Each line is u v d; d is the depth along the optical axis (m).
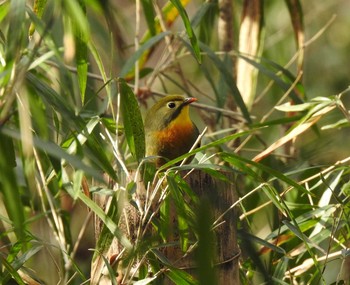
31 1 8.13
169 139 8.83
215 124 11.17
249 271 8.40
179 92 14.02
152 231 7.06
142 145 7.07
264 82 13.15
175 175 6.89
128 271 6.82
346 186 7.98
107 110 9.69
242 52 10.46
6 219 7.66
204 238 5.75
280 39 13.09
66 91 8.03
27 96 6.20
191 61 14.16
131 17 14.29
